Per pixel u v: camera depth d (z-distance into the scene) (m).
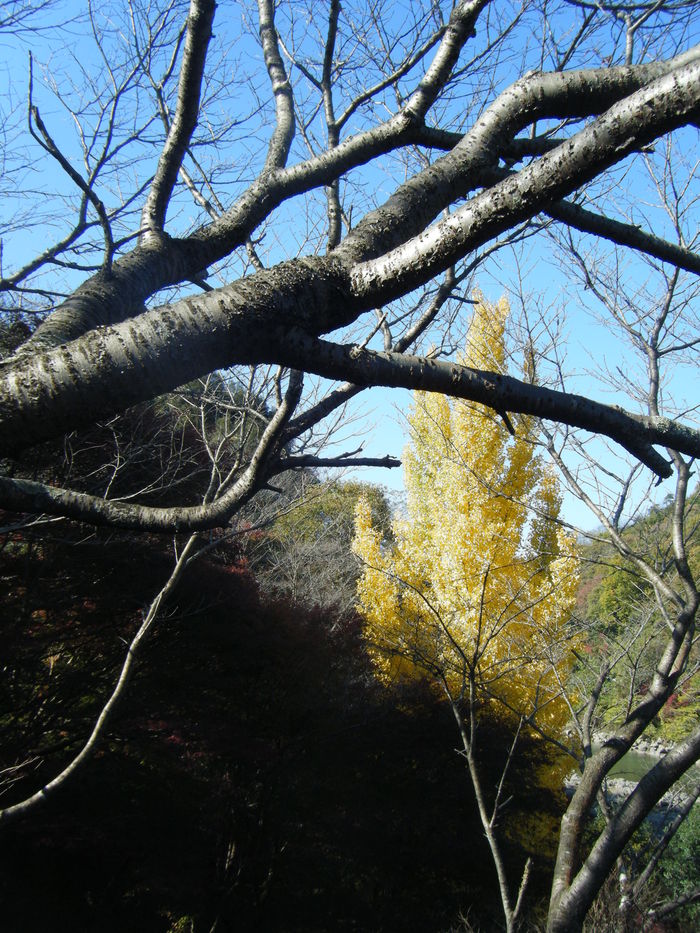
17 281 2.49
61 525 7.42
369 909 10.51
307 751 10.36
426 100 1.81
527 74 1.40
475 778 3.86
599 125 0.94
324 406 2.08
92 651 8.86
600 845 3.35
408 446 13.13
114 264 1.47
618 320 4.82
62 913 8.03
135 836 8.20
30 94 1.34
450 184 1.35
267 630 10.13
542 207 0.99
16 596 8.07
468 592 9.00
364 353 1.15
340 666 11.50
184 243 1.67
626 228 1.57
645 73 1.35
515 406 1.26
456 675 9.26
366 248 1.16
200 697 9.63
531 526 7.59
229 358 1.05
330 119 2.44
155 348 0.97
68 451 5.70
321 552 14.72
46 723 8.16
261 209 1.79
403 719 10.52
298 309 1.05
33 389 0.94
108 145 2.44
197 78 1.53
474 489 10.34
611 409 1.31
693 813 9.01
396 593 11.81
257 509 6.48
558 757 11.33
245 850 9.92
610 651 5.16
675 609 5.16
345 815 10.24
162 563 8.84
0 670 7.44
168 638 9.13
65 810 7.85
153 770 8.94
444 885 10.50
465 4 1.72
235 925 9.73
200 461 7.63
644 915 4.07
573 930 3.16
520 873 10.26
